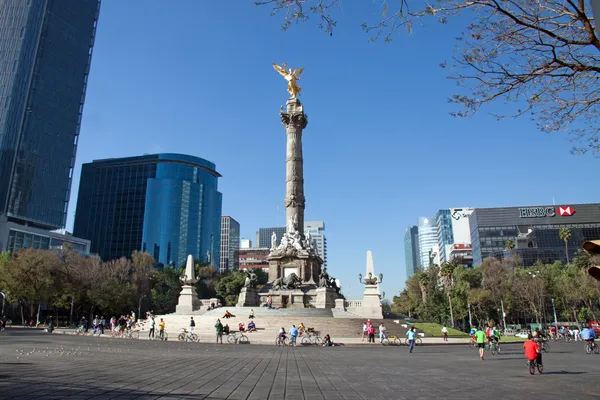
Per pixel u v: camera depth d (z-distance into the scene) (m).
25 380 14.98
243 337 43.34
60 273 81.25
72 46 160.75
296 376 18.66
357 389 15.26
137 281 105.12
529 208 170.38
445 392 14.74
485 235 170.62
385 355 31.11
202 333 51.19
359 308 61.00
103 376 16.66
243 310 59.50
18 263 74.94
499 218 171.88
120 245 195.38
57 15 155.50
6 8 147.38
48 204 144.88
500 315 105.56
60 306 90.19
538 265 102.06
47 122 147.38
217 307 66.12
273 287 67.75
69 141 155.88
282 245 72.38
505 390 15.27
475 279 105.88
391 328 53.78
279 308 60.66
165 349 33.06
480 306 103.00
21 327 74.12
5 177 133.50
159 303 112.25
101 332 56.12
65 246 93.00
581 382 17.47
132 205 199.25
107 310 95.94
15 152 135.50
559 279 89.25
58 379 15.44
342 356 29.77
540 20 11.48
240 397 13.28
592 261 79.19
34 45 146.25
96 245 198.62
